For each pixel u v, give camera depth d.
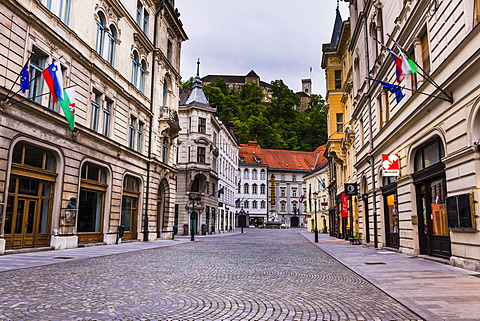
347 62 30.03
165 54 30.58
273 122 105.88
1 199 13.05
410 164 15.20
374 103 20.58
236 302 6.68
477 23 9.52
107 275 9.55
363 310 6.16
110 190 21.25
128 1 24.25
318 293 7.56
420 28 13.69
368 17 21.55
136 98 25.05
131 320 5.38
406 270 10.72
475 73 9.73
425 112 13.20
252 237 37.25
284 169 91.44
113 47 22.45
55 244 16.25
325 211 51.69
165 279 9.11
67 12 17.83
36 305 6.14
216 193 50.41
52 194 16.45
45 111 15.18
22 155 14.59
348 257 14.99
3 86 12.78
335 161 34.53
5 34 13.31
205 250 19.05
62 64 16.84
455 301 6.59
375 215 20.86
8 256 12.97
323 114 107.12
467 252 10.49
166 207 30.42
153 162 27.12
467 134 10.20
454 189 10.98
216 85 107.31
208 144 44.50
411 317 5.72
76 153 17.83
